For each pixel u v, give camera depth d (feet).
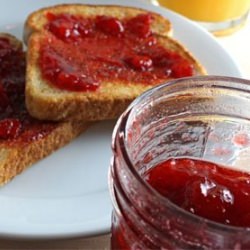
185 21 1.70
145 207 0.82
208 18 1.81
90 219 1.16
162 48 1.56
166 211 0.80
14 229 1.13
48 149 1.34
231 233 0.76
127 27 1.62
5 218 1.15
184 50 1.56
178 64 1.50
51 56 1.46
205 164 1.00
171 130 1.01
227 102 1.01
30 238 1.13
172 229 0.80
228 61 1.57
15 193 1.24
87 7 1.68
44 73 1.43
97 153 1.37
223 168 1.01
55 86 1.40
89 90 1.40
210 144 1.06
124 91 1.42
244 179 0.97
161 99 0.96
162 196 0.84
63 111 1.37
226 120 1.03
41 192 1.25
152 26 1.65
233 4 1.79
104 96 1.39
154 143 0.99
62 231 1.14
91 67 1.47
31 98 1.37
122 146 0.85
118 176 0.86
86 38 1.58
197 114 1.02
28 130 1.34
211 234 0.77
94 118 1.41
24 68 1.51
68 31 1.56
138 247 0.86
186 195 0.91
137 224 0.84
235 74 1.53
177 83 0.96
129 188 0.83
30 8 1.69
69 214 1.18
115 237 0.93
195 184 0.91
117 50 1.54
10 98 1.43
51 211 1.18
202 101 1.00
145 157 0.98
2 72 1.49
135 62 1.49
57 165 1.33
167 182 0.93
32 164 1.32
